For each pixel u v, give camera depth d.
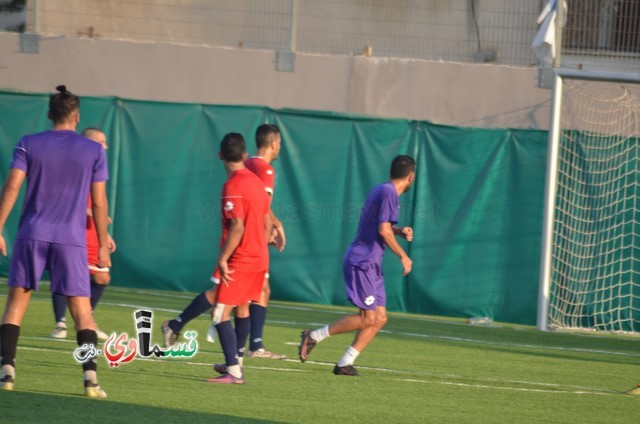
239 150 23.77
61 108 19.83
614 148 47.22
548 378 29.59
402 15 59.53
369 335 26.81
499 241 47.56
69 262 19.67
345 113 48.88
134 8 57.88
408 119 48.69
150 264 49.41
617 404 24.80
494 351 35.84
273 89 51.12
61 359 25.62
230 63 51.31
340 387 24.55
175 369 25.59
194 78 51.50
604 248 47.00
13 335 20.12
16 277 19.75
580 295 46.97
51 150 19.61
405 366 30.02
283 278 48.78
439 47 59.25
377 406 21.92
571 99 47.78
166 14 58.25
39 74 52.16
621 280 46.88
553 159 43.50
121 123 49.69
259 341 29.30
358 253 26.62
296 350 31.77
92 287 30.84
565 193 47.22
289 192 49.00
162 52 51.59
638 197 46.88
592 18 52.47
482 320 46.31
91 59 51.88
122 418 18.14
